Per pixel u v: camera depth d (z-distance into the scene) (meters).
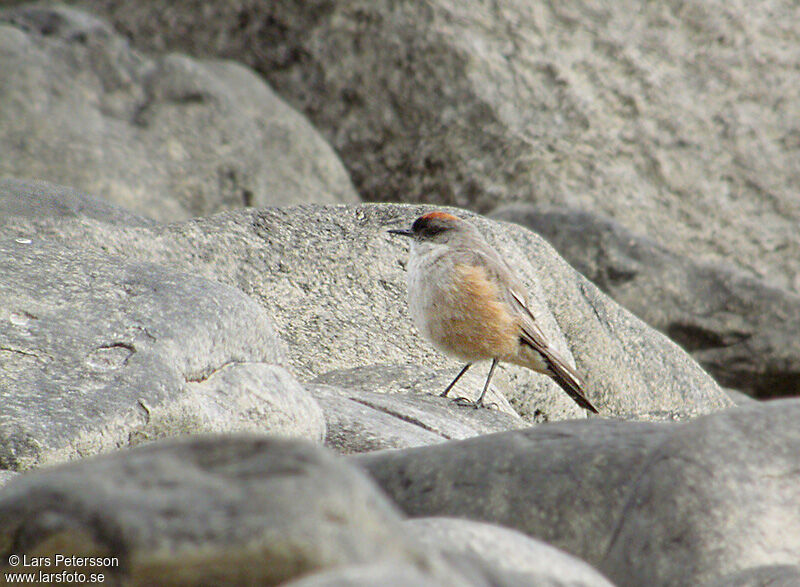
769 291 16.86
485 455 5.46
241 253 12.45
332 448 8.24
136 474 3.57
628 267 16.89
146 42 21.97
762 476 4.75
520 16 20.66
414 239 11.45
